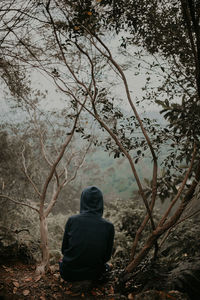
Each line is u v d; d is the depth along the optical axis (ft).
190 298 8.72
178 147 9.27
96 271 9.89
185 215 10.50
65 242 10.30
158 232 9.66
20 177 20.39
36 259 13.14
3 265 12.25
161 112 8.77
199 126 8.46
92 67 9.89
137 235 10.56
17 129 17.24
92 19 9.26
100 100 10.60
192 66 9.37
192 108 8.38
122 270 10.74
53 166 12.60
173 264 10.36
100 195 10.24
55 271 12.26
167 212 9.80
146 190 10.47
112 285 10.71
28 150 19.72
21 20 8.99
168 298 8.21
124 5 9.40
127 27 9.82
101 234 9.73
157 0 9.47
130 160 10.01
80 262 9.64
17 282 10.74
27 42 10.61
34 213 20.56
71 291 10.18
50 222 21.13
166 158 9.82
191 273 9.02
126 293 9.95
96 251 9.62
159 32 9.64
